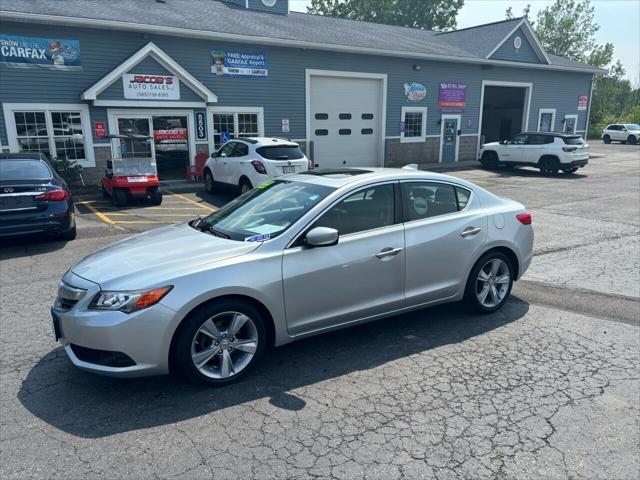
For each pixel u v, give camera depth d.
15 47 13.20
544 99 26.78
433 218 4.72
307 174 5.00
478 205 5.07
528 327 4.92
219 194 14.20
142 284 3.50
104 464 2.92
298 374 4.00
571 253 7.78
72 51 13.95
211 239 4.15
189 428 3.28
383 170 5.00
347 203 4.29
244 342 3.85
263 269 3.81
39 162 8.73
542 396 3.65
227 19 18.42
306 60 18.23
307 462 2.94
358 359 4.25
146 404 3.57
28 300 5.73
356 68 19.56
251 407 3.53
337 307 4.20
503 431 3.23
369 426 3.29
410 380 3.89
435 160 23.12
